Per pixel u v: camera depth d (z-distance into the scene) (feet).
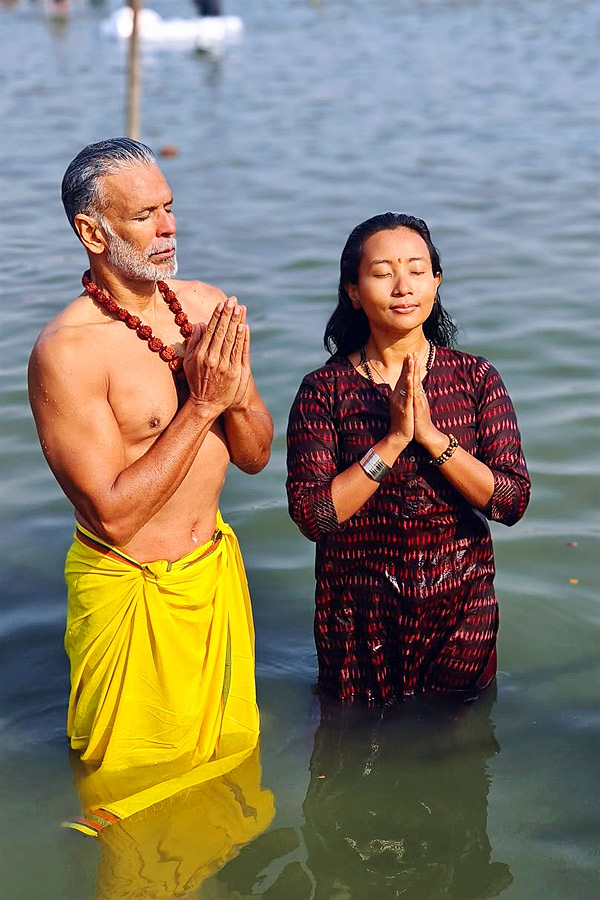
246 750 12.71
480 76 62.69
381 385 12.50
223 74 66.64
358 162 42.11
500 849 11.41
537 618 15.31
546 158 42.11
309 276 28.22
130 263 11.23
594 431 20.17
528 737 13.05
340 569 12.97
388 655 13.32
